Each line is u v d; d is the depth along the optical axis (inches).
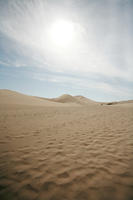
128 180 57.6
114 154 87.5
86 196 48.9
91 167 70.9
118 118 249.4
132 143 108.1
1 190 53.8
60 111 468.4
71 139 128.5
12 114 368.8
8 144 114.7
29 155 90.4
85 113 378.3
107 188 52.8
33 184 57.5
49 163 77.7
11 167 73.0
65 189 53.6
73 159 82.5
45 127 191.3
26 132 159.9
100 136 134.6
